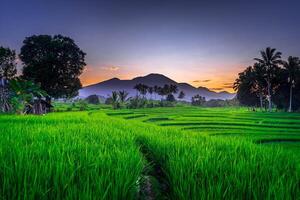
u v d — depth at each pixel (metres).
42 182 4.42
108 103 133.12
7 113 38.22
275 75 88.06
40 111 49.22
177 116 54.50
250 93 109.31
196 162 6.08
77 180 4.76
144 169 7.25
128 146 8.47
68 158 5.52
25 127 13.19
